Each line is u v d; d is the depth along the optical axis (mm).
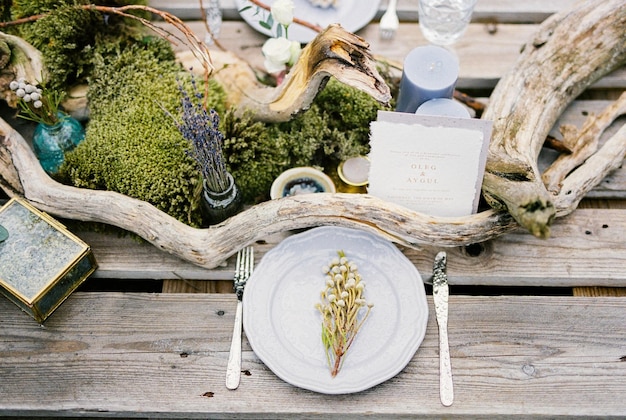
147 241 1264
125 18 1404
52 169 1316
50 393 1121
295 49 1296
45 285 1126
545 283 1250
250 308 1168
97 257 1254
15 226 1186
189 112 1116
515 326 1184
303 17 1477
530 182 1126
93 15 1359
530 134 1278
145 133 1290
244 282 1204
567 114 1426
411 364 1143
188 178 1271
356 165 1301
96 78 1342
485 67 1466
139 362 1148
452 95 1296
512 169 1151
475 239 1192
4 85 1307
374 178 1182
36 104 1185
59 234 1180
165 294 1218
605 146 1297
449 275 1231
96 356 1154
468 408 1105
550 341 1169
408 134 1121
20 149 1273
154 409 1109
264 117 1338
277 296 1187
